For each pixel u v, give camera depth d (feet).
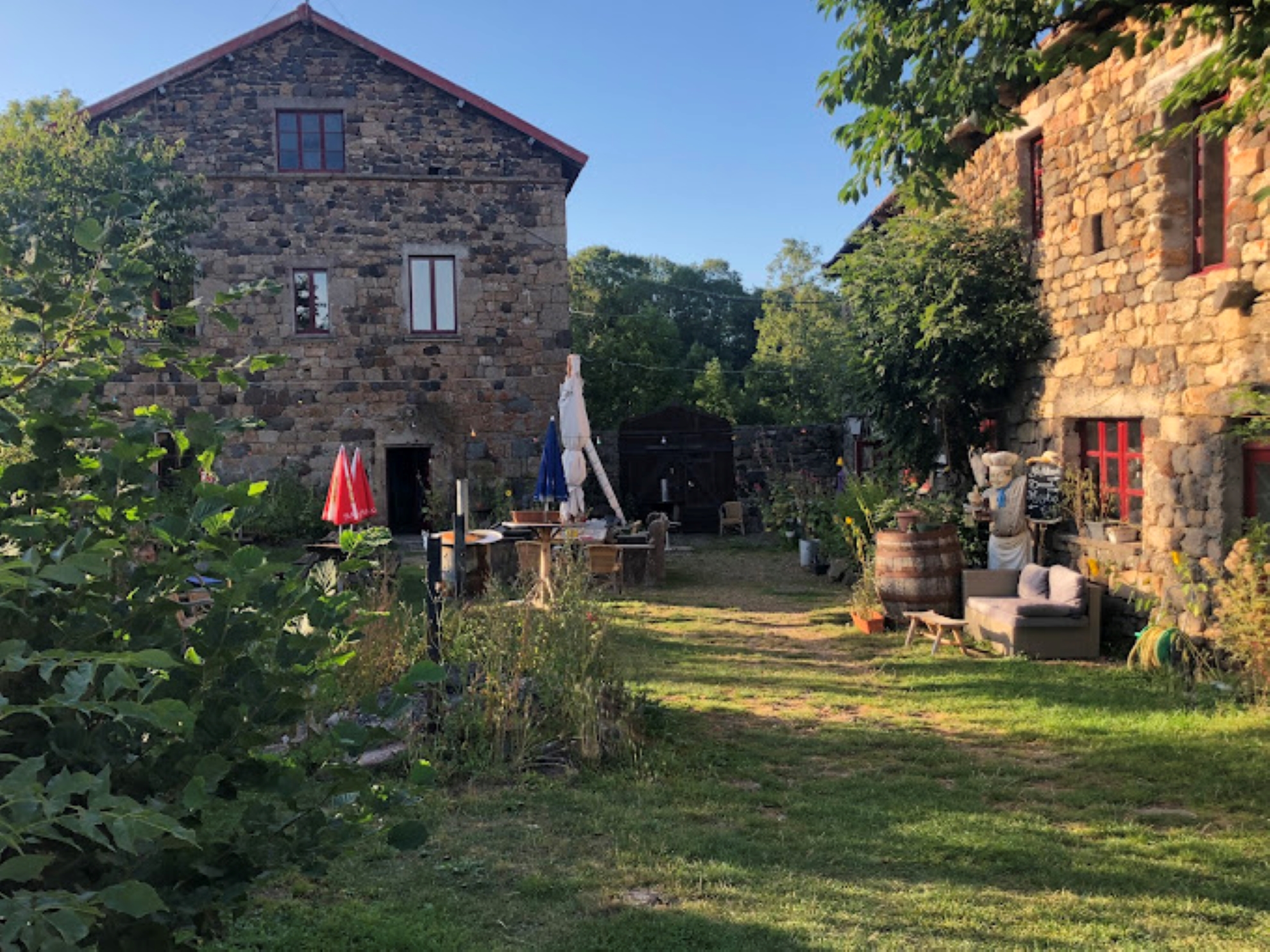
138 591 6.58
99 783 4.71
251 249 51.98
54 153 36.11
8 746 5.82
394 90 52.95
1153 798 15.62
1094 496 28.63
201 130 51.49
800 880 12.48
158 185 41.42
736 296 130.11
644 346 93.20
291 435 52.42
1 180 34.42
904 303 32.86
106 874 5.86
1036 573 28.17
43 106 37.96
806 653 27.55
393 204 53.11
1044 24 16.38
